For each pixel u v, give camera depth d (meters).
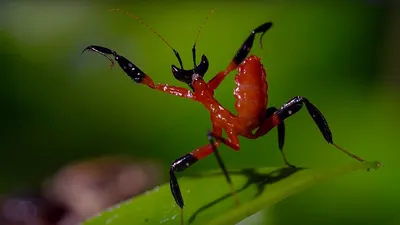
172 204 0.05
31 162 0.10
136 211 0.05
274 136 0.09
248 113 0.05
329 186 0.08
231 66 0.05
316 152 0.09
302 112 0.10
